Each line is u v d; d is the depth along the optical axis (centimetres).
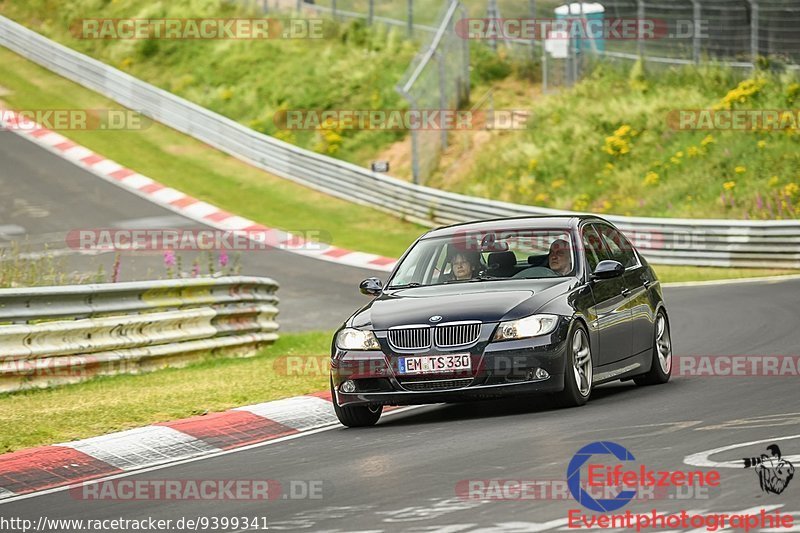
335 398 3497
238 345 5688
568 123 13025
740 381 3872
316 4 17250
